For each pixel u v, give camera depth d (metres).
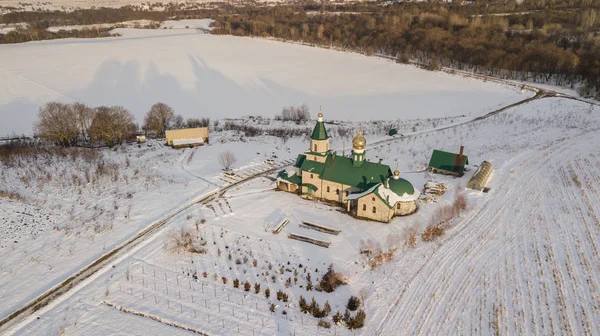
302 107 123.31
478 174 73.56
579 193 69.69
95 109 106.44
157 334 42.16
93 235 58.72
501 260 53.19
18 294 47.50
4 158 83.75
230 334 42.06
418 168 81.44
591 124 103.62
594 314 44.16
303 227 61.25
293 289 48.56
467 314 44.41
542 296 46.88
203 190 72.69
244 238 58.41
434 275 50.47
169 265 52.78
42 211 63.97
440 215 63.22
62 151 89.69
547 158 84.25
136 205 67.06
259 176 79.19
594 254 54.06
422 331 42.22
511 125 106.19
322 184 68.56
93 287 48.81
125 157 88.25
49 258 53.66
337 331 42.44
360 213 63.44
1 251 54.56
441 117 120.81
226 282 49.66
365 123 116.38
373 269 51.66
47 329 42.69
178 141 96.06
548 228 59.91
